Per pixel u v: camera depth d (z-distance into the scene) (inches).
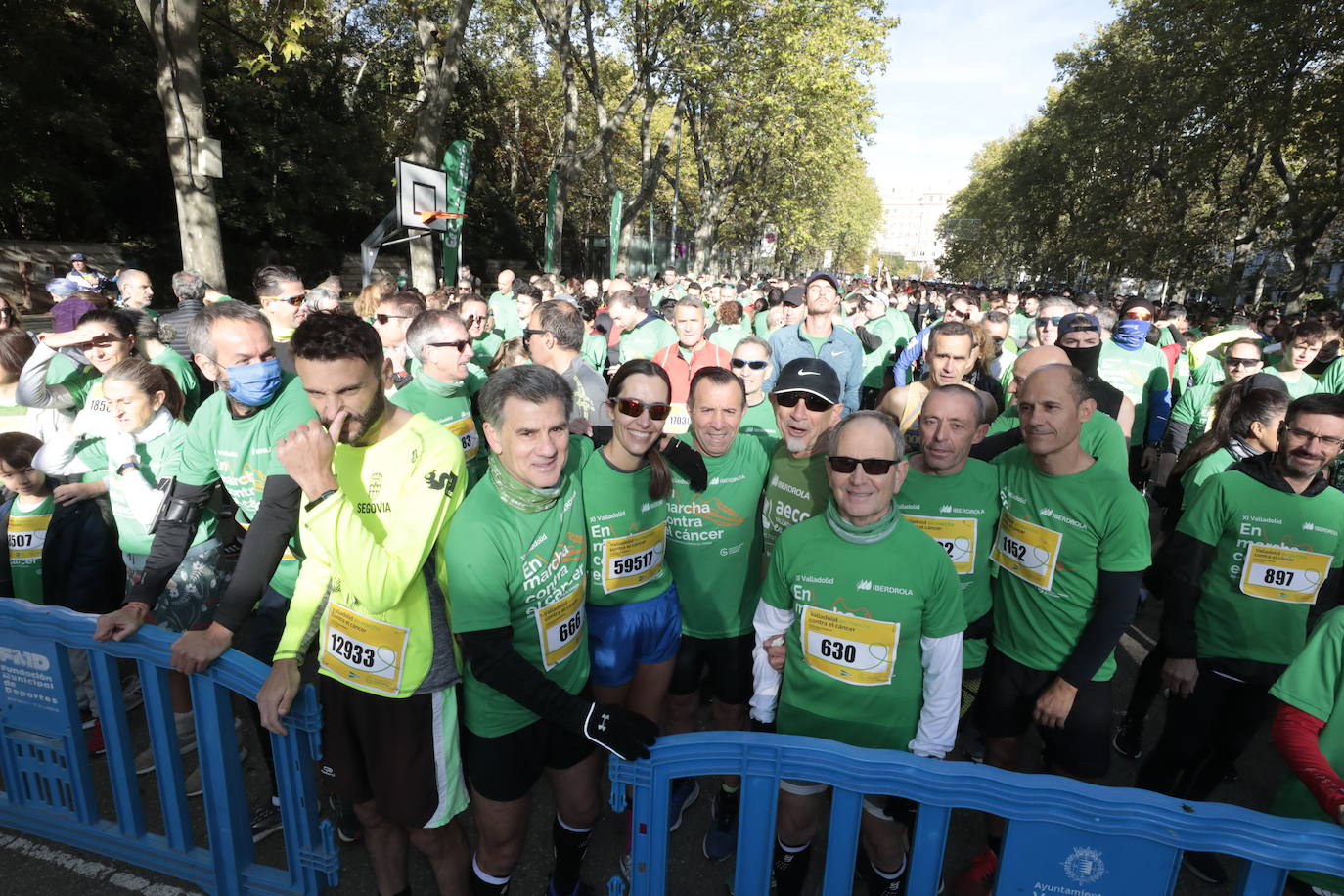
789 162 1285.7
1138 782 114.1
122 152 700.0
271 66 398.0
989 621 100.3
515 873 103.0
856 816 68.0
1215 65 803.4
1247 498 100.4
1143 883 62.9
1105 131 1119.0
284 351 160.4
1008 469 99.6
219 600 118.3
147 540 116.3
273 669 77.8
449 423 137.8
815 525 83.6
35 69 608.7
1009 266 2313.0
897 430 78.4
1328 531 98.1
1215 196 1031.6
